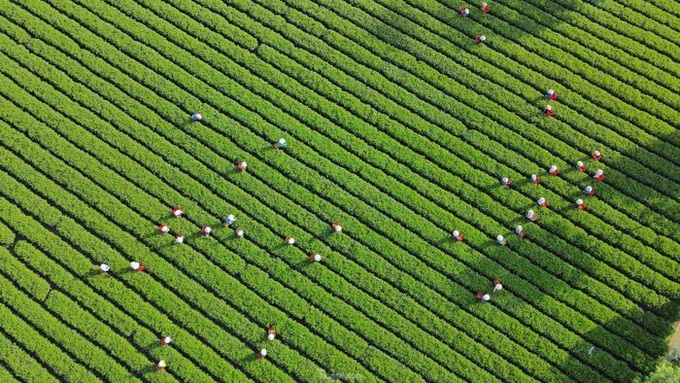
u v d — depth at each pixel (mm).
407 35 35844
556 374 29656
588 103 34125
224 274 31734
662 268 31125
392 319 30781
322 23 36281
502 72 34906
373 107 34500
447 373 29922
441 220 32281
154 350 30594
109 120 34594
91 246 32312
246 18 36406
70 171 33656
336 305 31109
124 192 33156
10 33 36438
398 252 31797
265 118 34375
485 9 36031
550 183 32750
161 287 31656
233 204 32938
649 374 28734
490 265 31531
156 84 35094
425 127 33938
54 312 31438
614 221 32031
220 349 30531
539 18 35969
